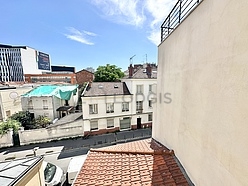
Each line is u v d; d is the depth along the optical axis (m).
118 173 4.35
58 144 16.56
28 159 6.17
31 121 19.30
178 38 4.44
